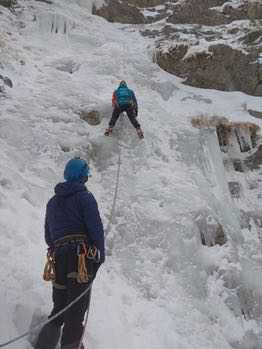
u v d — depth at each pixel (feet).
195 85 37.58
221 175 28.84
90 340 14.78
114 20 45.32
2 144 22.88
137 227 21.91
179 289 19.88
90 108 27.86
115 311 16.98
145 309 18.07
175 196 23.86
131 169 25.32
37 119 25.54
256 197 29.14
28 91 27.99
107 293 17.72
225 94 36.94
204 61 37.88
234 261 22.52
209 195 26.03
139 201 23.22
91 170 24.75
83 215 12.98
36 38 36.78
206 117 31.83
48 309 14.46
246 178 30.40
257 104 35.60
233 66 37.99
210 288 20.93
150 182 24.52
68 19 39.45
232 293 21.30
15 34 35.78
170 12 46.80
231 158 31.17
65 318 12.79
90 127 26.96
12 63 30.45
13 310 13.67
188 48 38.58
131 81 34.24
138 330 16.92
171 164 26.78
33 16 38.75
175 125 30.14
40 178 22.30
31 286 14.89
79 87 30.35
